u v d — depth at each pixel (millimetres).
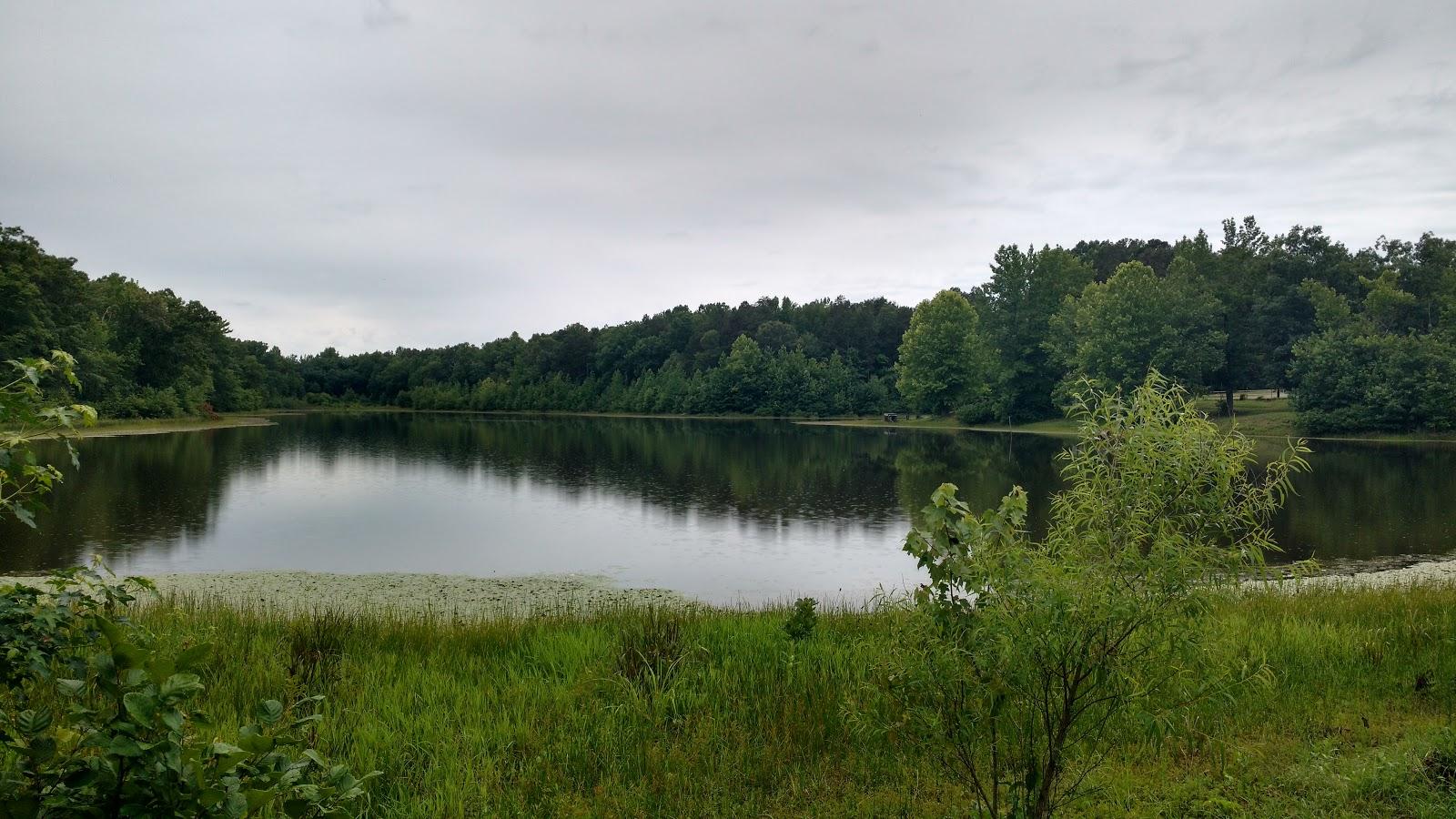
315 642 8164
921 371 87375
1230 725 6438
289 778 2680
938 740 4320
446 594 16812
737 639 8852
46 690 5383
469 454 53000
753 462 47531
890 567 19984
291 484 36094
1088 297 77188
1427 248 80750
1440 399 57750
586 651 8438
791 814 5230
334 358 167625
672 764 5836
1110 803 5164
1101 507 3887
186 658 2439
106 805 2398
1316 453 49375
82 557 19609
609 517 27875
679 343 132625
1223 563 3768
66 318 65750
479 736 6191
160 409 77125
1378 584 16375
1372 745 6156
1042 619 3730
